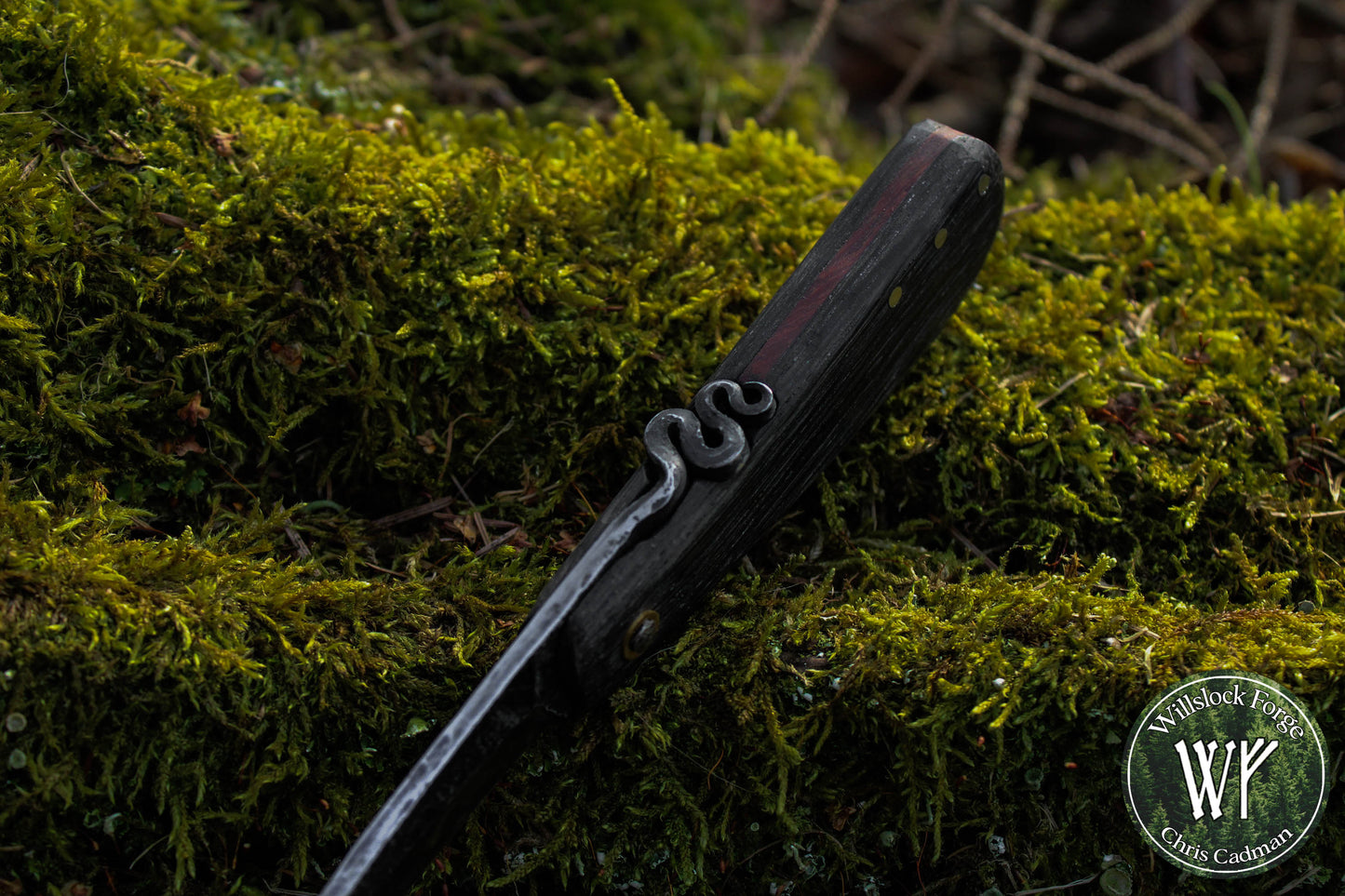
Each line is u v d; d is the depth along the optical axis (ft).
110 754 1.46
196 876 1.50
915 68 2.40
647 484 1.48
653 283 1.66
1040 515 1.64
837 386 1.51
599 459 1.63
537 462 1.64
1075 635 1.52
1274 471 1.66
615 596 1.44
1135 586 1.60
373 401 1.61
